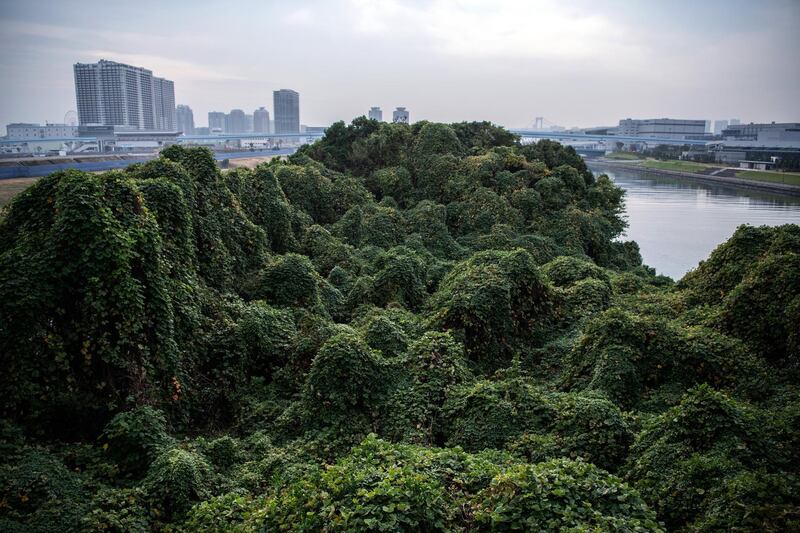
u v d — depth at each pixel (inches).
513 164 1476.4
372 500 273.0
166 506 321.1
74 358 413.7
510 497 275.9
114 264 423.2
